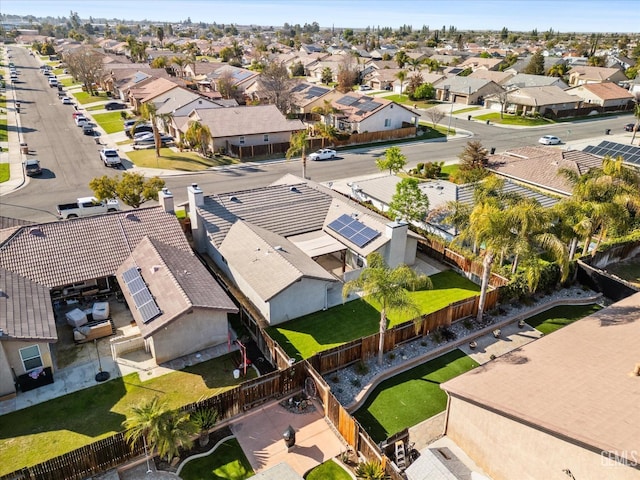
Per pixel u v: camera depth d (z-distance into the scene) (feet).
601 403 49.70
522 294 96.48
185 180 172.24
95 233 95.09
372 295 73.31
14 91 344.28
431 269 112.27
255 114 217.15
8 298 73.61
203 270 91.86
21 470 51.39
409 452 59.72
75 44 628.69
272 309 86.84
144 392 70.69
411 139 245.45
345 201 125.29
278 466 52.49
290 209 117.91
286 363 72.49
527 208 84.58
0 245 86.33
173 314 74.02
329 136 223.10
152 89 276.00
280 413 67.31
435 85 354.95
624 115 318.45
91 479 55.67
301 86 306.14
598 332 68.44
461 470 54.65
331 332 87.25
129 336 81.05
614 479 42.52
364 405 70.44
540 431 48.42
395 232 102.63
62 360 76.89
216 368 76.43
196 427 58.29
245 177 177.47
